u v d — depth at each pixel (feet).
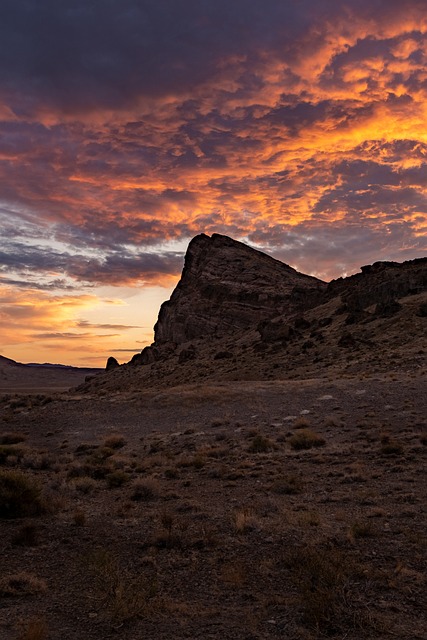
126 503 42.88
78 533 34.68
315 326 303.07
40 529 35.63
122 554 29.71
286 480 49.21
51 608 21.79
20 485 40.83
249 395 130.41
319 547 29.45
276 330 295.07
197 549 30.30
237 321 440.04
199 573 26.11
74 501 46.29
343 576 23.32
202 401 129.70
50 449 96.78
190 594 23.25
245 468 60.90
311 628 19.15
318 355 219.41
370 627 19.03
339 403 109.60
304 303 411.95
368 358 182.09
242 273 508.53
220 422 105.40
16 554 29.86
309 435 77.00
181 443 89.10
